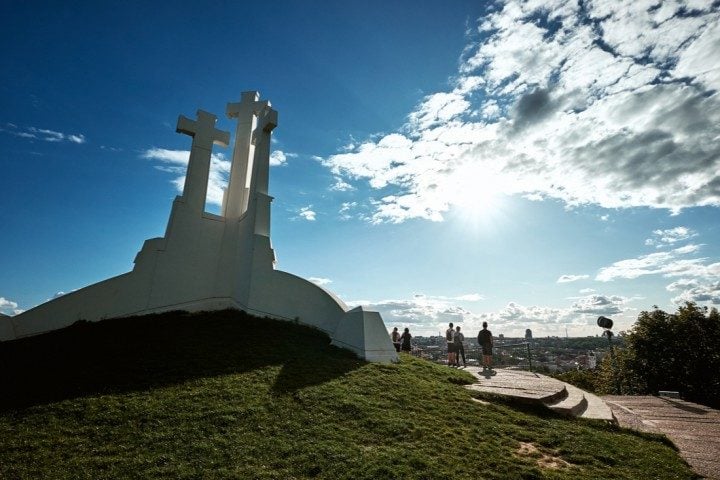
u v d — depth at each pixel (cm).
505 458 685
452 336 1898
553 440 784
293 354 1246
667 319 2280
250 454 649
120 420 761
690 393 2055
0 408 823
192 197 1964
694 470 713
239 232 2008
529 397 1030
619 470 673
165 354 1164
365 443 710
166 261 1820
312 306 1730
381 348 1375
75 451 658
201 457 636
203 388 917
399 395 974
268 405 838
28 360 1137
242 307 1758
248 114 2264
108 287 1727
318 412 824
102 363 1088
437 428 796
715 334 2106
